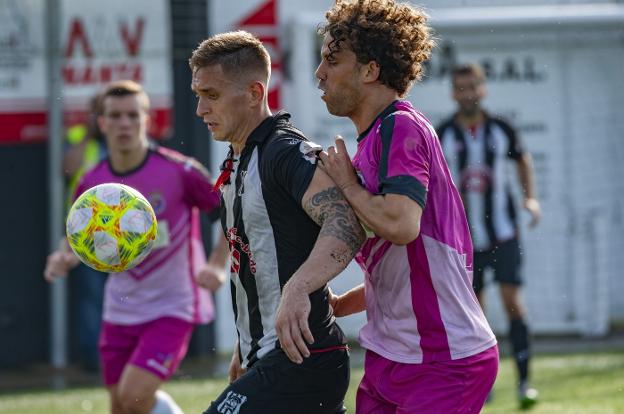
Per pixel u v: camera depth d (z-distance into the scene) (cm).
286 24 2956
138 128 1683
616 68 3103
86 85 2800
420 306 1040
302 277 987
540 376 2442
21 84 2791
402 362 1052
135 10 2823
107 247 1139
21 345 2877
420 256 1037
